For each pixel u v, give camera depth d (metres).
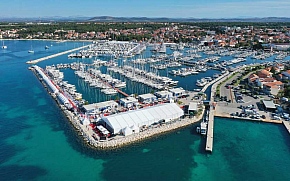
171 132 105.06
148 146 95.06
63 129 108.56
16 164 84.12
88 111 119.06
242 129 106.75
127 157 88.19
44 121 116.50
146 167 82.75
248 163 84.94
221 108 125.19
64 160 86.19
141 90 163.38
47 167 82.62
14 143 97.50
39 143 97.19
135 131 100.75
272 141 97.94
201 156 88.81
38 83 181.62
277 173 79.88
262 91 149.25
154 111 111.81
